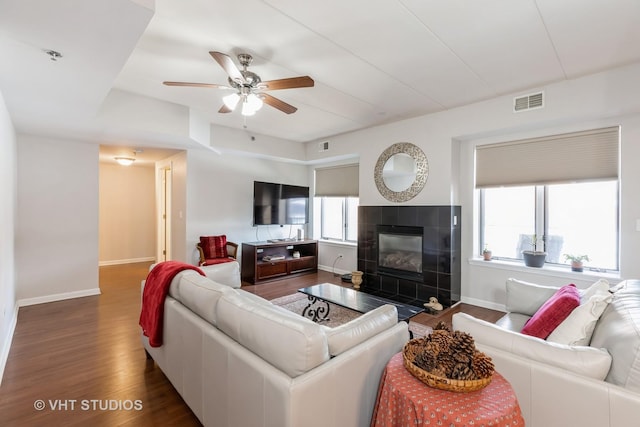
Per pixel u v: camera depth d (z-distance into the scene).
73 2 1.32
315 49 2.42
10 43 1.66
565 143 3.28
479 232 4.05
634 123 2.85
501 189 3.87
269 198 5.52
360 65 2.69
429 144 4.07
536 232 3.61
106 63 1.90
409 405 1.14
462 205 4.08
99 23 1.49
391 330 1.64
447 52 2.47
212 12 1.94
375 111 3.97
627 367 1.16
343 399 1.31
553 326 1.75
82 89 2.31
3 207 2.54
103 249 6.34
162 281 2.08
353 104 3.71
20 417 1.78
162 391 2.05
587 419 1.19
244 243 5.29
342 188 5.86
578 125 3.18
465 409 1.08
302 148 5.95
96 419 1.77
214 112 4.07
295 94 3.40
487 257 3.86
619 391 1.13
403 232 4.33
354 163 5.63
